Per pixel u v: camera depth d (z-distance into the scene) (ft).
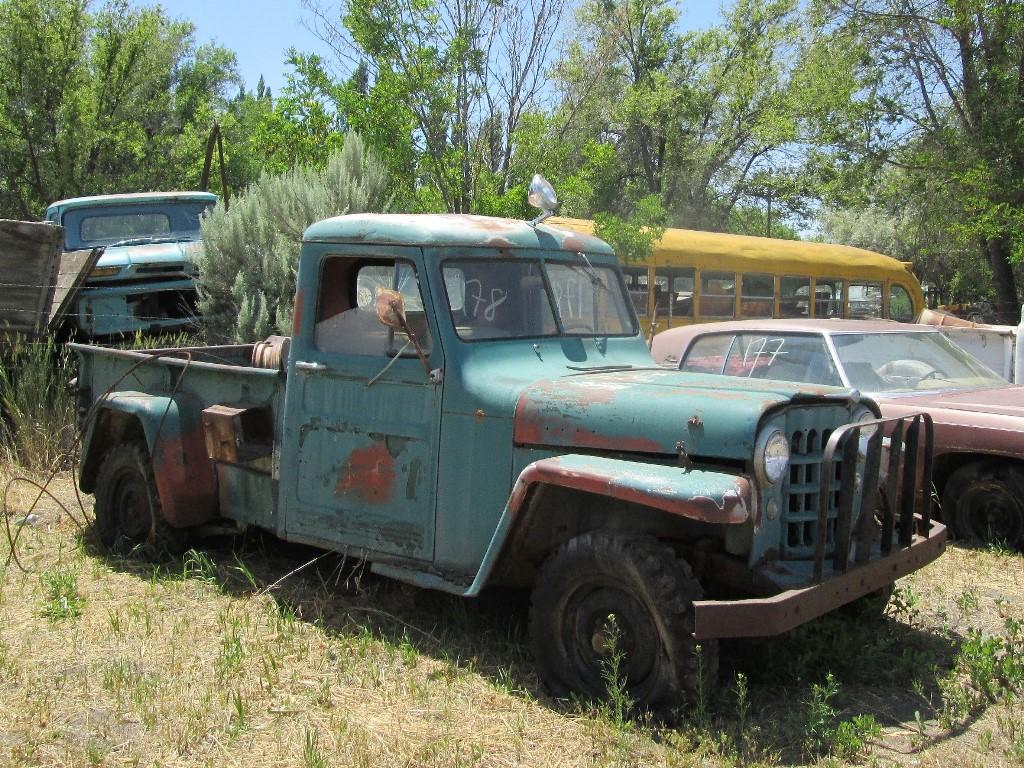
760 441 13.10
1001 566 20.94
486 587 14.90
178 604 17.67
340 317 16.92
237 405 18.65
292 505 17.40
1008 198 68.59
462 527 15.19
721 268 52.29
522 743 12.71
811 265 57.00
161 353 20.29
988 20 71.00
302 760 12.26
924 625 17.20
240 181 87.66
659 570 12.91
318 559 18.60
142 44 84.12
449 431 15.38
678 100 98.73
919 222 84.12
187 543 20.08
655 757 12.32
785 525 13.78
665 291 50.19
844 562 13.61
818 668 14.98
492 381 15.24
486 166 40.50
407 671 14.96
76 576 18.63
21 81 73.36
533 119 39.81
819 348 24.81
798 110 91.50
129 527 20.65
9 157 75.97
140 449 19.89
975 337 32.65
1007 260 78.48
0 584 18.10
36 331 28.99
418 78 38.88
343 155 35.73
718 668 13.65
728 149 102.17
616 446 13.89
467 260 16.11
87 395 22.20
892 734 13.26
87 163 79.77
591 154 42.27
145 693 13.82
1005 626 16.57
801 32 97.50
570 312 17.22
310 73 40.45
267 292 33.60
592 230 43.37
